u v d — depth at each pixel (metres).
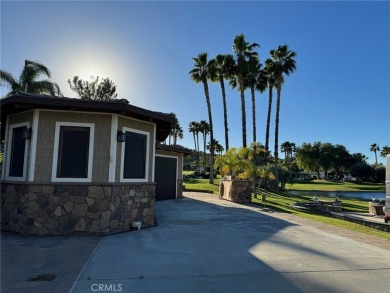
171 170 18.20
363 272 4.78
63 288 3.94
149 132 8.95
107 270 4.68
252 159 20.59
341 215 14.73
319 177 95.12
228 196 18.03
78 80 22.22
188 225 9.02
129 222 8.08
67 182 7.37
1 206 8.10
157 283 4.18
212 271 4.72
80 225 7.33
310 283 4.27
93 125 7.67
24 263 5.01
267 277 4.49
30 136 7.51
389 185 12.74
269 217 11.22
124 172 8.02
